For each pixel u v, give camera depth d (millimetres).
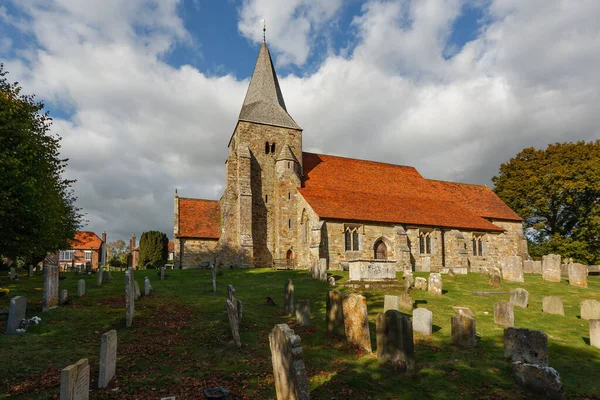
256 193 37594
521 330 10312
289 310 15688
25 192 18125
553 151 49625
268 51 44219
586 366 10406
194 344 11883
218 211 42062
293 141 39875
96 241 75062
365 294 19688
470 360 10438
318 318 15000
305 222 34719
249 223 35375
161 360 10539
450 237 38219
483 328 13797
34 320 13188
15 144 19047
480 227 39844
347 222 33375
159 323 13930
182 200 41469
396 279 23250
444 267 36938
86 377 7656
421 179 46562
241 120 38312
